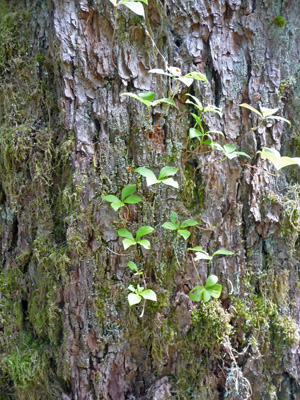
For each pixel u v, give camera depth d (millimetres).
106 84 800
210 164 834
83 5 783
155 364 833
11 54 850
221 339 814
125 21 796
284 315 857
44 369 833
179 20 821
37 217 834
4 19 855
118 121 798
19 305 867
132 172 807
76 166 793
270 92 855
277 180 861
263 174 845
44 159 822
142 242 755
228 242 845
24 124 833
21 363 828
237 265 846
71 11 785
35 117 838
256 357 831
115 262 807
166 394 814
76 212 791
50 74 838
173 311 828
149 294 754
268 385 844
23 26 852
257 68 849
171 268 832
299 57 875
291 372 850
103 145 798
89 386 802
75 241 788
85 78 794
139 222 813
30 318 864
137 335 821
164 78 817
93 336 799
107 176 796
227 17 841
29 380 820
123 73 799
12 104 839
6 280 861
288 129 875
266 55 854
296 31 869
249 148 843
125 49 799
